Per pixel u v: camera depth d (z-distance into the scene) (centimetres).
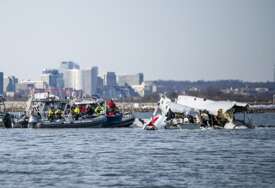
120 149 17600
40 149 17812
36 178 12838
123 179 12694
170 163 14662
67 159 15462
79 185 12150
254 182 12394
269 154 16288
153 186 12050
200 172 13438
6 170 13788
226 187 11962
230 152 16738
